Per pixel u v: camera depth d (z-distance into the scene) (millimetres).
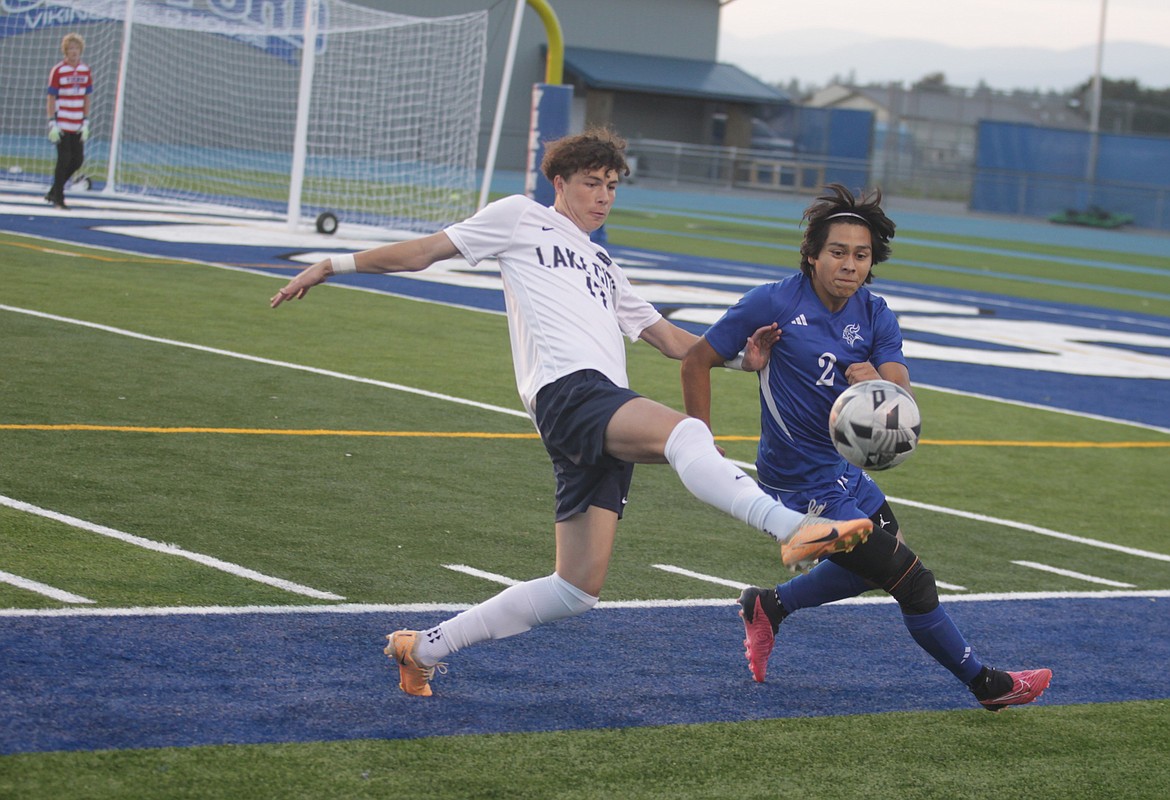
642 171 86062
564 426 6875
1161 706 8398
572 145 7359
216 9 38750
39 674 7188
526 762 6723
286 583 9109
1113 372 24328
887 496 13680
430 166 46344
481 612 7250
